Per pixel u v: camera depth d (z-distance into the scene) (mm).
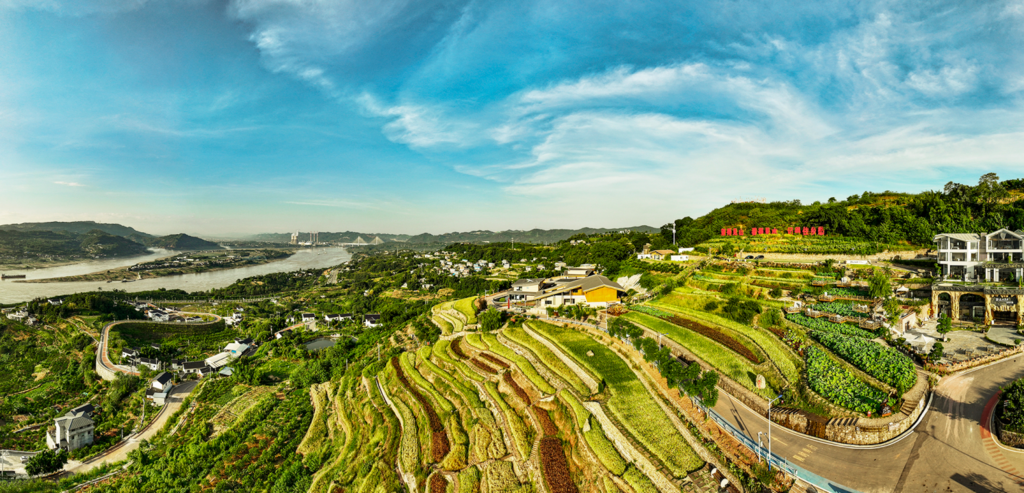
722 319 64938
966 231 90875
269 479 61219
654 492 33469
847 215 114125
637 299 82562
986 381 42844
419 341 95250
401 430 61219
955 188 111062
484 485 43469
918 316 61594
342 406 79062
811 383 42812
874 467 31531
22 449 81188
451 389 65562
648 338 54406
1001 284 64250
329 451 66500
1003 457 31891
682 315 68562
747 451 34438
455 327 91625
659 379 48375
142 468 70875
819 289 71438
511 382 59938
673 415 41281
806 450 34094
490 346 73375
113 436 86188
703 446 36000
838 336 52594
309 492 57000
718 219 154875
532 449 46094
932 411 38250
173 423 88250
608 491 35625
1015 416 33781
